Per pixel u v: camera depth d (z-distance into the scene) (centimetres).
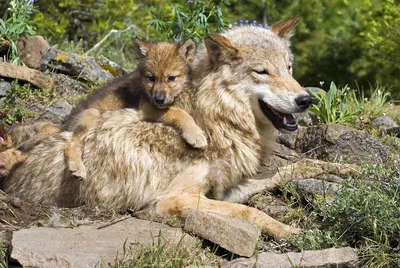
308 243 970
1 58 1558
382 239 958
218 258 946
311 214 1052
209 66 1101
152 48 1183
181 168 1076
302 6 2494
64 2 2217
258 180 1160
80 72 1570
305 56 2456
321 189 1103
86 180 1093
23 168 1146
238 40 1100
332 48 2456
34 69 1542
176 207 1037
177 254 919
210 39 1080
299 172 1180
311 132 1316
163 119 1091
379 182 1030
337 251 912
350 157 1238
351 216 984
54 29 2122
